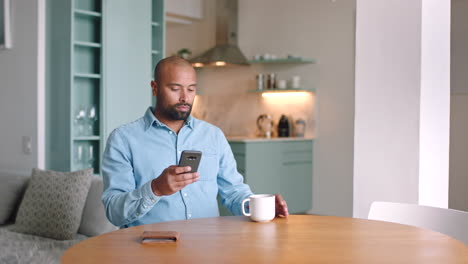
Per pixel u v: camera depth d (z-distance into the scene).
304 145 6.01
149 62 4.54
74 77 4.21
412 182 2.86
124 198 1.83
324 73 6.00
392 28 2.93
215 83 6.93
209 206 2.11
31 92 3.91
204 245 1.45
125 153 2.07
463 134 5.49
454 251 1.39
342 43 5.86
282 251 1.39
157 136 2.11
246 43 6.61
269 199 1.78
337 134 5.91
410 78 2.87
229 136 6.75
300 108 6.18
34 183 3.19
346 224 1.75
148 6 4.52
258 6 6.50
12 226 3.28
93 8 4.34
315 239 1.53
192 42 7.10
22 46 3.96
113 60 4.25
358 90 3.04
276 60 6.00
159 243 1.48
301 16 6.17
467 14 5.40
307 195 6.07
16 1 3.99
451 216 1.93
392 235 1.58
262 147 5.59
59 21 3.94
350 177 5.83
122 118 4.33
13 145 4.07
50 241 2.98
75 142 4.20
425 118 2.87
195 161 1.70
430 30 2.91
